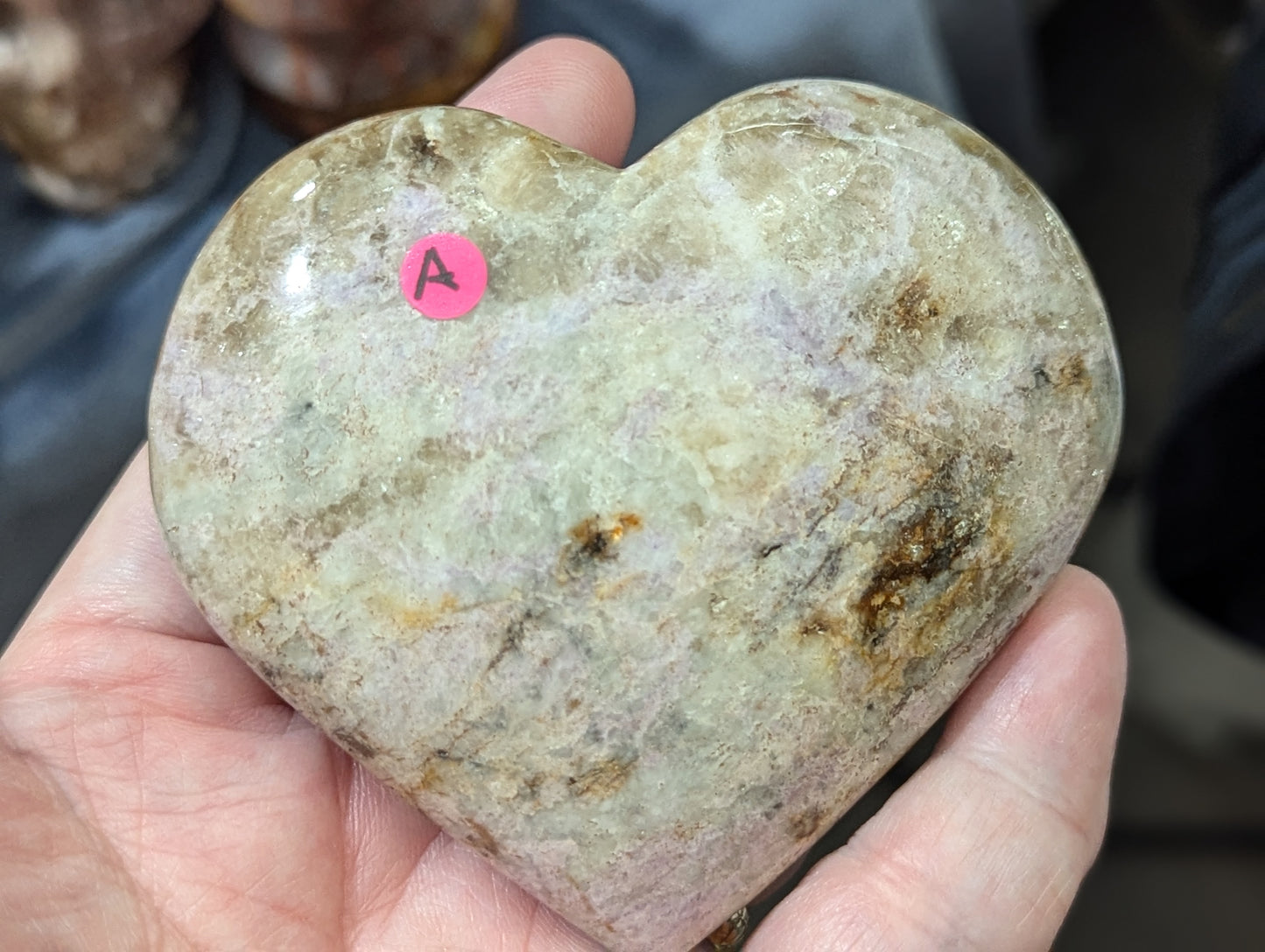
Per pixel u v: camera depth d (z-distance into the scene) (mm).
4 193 164
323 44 150
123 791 107
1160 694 202
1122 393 109
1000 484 102
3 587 159
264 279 102
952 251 102
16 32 144
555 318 99
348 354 100
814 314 100
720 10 170
